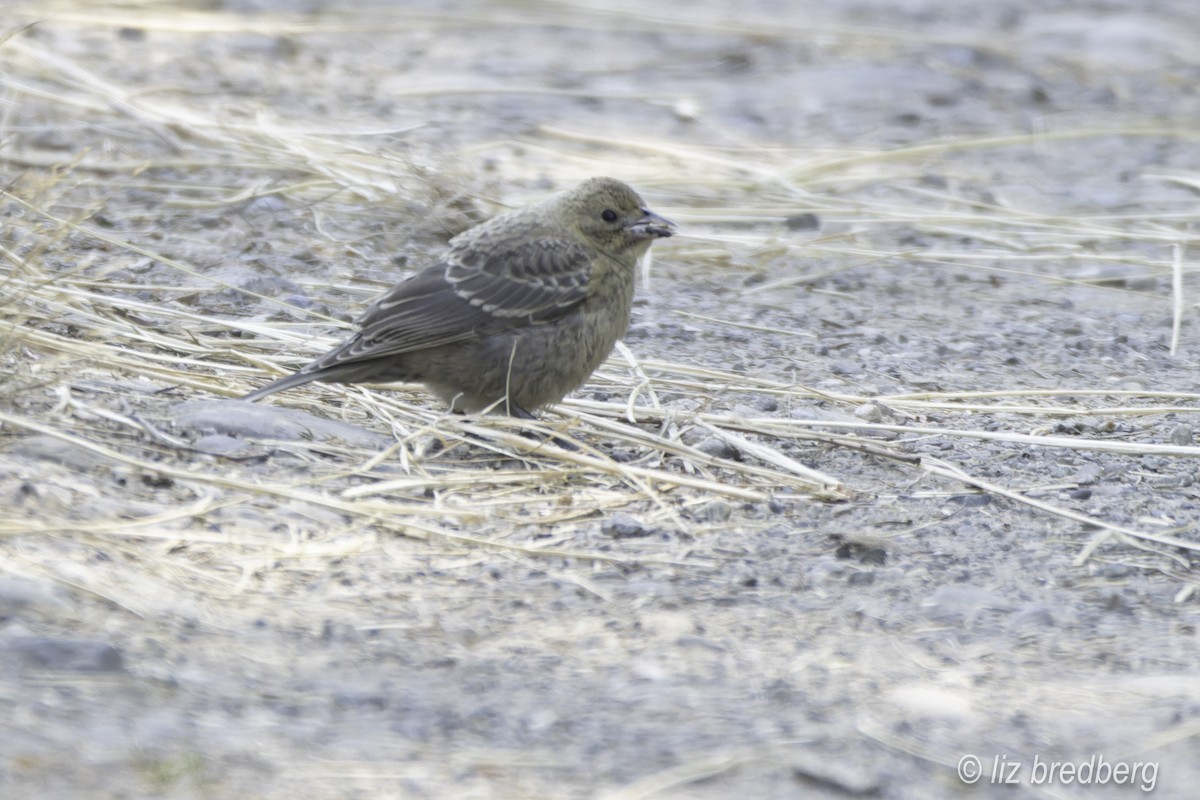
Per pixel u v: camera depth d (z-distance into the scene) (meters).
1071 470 11.59
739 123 23.80
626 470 10.63
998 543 10.14
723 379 13.13
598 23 29.83
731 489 10.54
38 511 8.91
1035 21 33.00
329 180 17.53
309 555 9.07
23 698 6.83
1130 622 9.01
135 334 12.35
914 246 18.59
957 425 12.61
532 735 7.08
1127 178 21.88
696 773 6.77
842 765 6.94
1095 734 7.47
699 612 8.78
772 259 17.78
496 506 10.12
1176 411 12.89
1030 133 24.19
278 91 22.75
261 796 6.22
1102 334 15.76
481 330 11.24
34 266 12.93
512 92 24.30
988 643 8.62
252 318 13.61
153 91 21.58
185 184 17.36
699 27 29.30
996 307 16.59
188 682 7.25
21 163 17.36
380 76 24.92
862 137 23.41
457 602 8.68
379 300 11.43
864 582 9.42
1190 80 28.12
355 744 6.81
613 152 21.44
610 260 11.70
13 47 21.14
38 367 11.21
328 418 11.47
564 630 8.41
